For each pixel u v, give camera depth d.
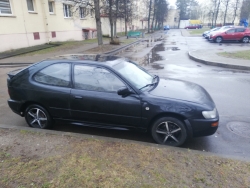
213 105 3.61
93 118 3.84
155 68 10.51
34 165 2.85
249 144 3.71
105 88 3.71
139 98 3.52
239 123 4.49
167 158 3.00
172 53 15.86
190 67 10.73
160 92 3.71
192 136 3.50
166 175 2.65
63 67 3.96
